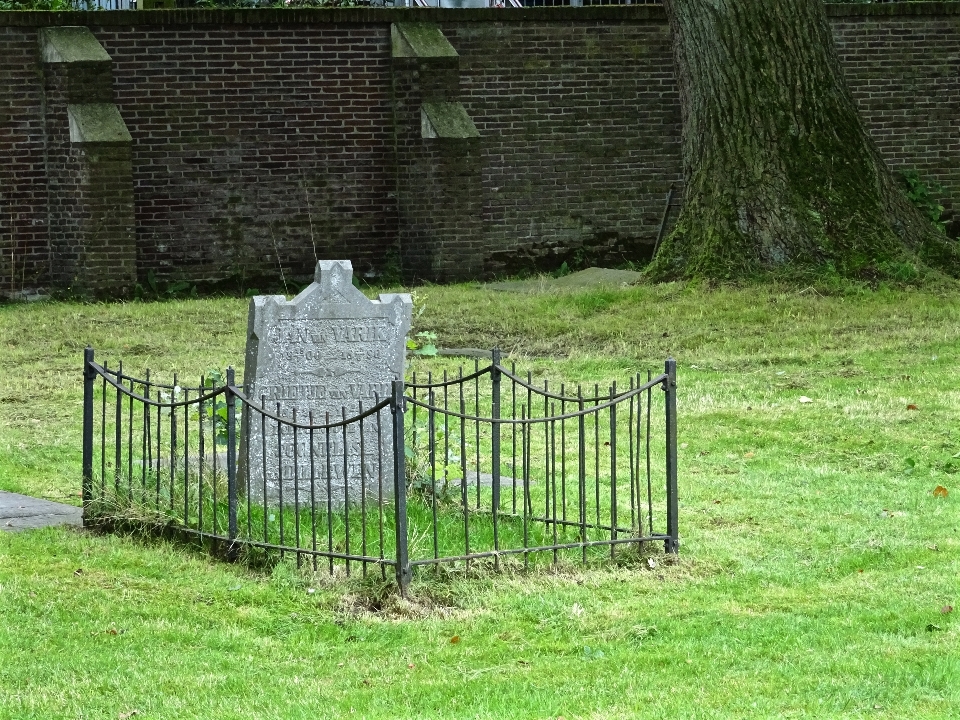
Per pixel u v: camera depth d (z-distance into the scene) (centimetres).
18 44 2166
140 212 2258
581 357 1625
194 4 2508
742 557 906
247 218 2308
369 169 2353
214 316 1927
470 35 2402
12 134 2169
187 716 650
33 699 666
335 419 960
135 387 1478
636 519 973
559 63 2447
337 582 820
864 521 992
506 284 2248
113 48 2225
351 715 648
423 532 902
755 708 650
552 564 862
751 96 1973
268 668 716
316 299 954
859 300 1814
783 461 1179
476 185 2341
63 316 1939
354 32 2328
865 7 2578
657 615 790
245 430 952
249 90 2289
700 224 1973
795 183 1944
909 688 673
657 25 2483
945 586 834
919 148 2633
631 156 2494
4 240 2180
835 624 776
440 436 975
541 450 1216
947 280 1888
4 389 1470
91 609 787
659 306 1833
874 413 1313
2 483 1091
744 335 1680
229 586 823
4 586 810
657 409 1363
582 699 667
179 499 948
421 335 1012
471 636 761
